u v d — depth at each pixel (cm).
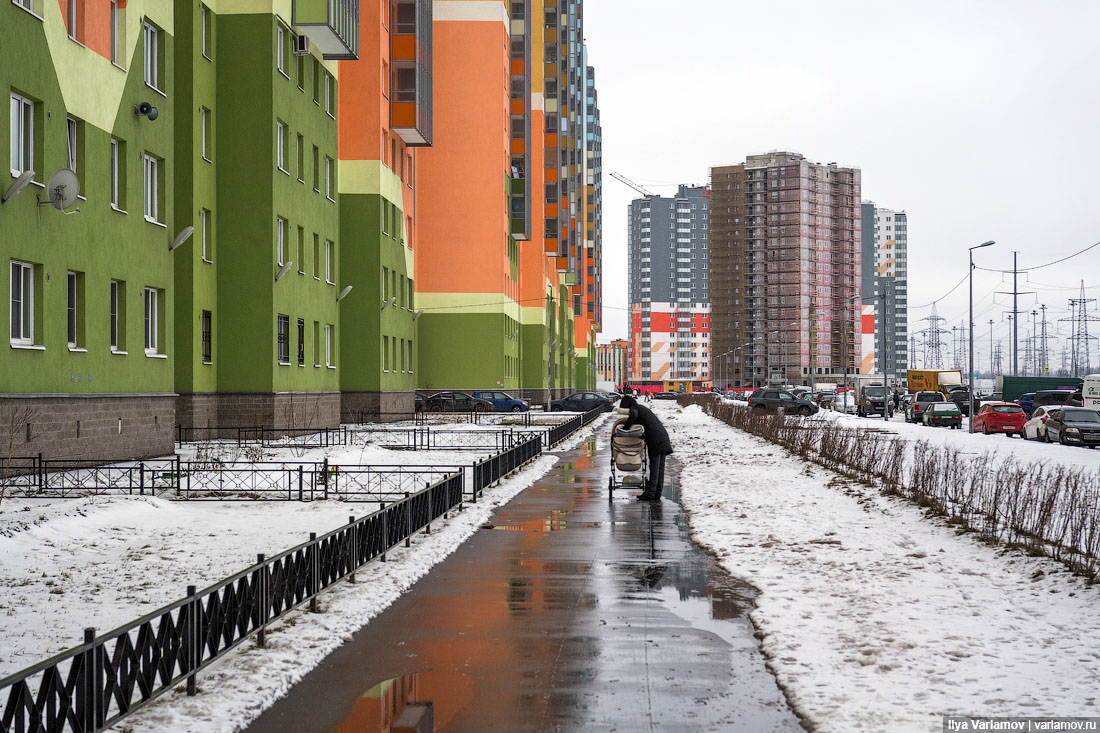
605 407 8219
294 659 777
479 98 6969
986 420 4978
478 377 6950
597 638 852
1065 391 5972
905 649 800
